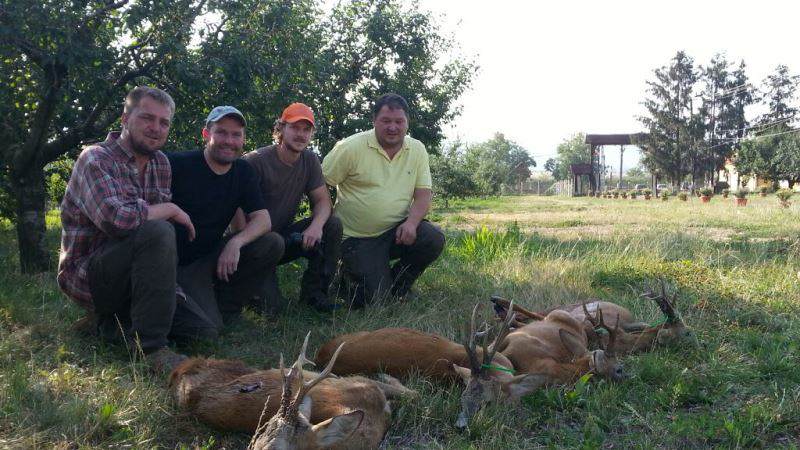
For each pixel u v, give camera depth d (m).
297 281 8.26
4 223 14.91
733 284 8.09
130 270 5.22
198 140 9.18
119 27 8.92
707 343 5.89
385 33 12.28
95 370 4.93
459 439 4.22
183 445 4.08
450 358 5.01
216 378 4.54
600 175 82.56
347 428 3.56
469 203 44.88
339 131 11.95
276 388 4.18
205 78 9.00
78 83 8.58
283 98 9.65
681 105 68.81
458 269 9.08
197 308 5.88
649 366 5.26
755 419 4.33
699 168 68.56
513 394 4.69
